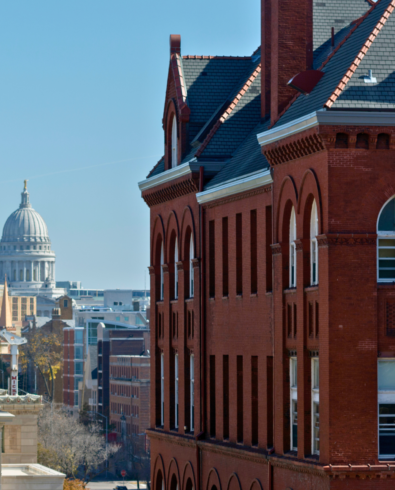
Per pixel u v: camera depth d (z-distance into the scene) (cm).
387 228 9981
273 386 11481
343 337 9825
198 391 13838
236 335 12625
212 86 14850
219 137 13825
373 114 9738
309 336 10450
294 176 10738
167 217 15200
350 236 9825
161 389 15750
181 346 14562
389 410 9900
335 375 9800
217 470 13162
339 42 12162
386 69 10062
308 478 10312
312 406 10488
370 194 9888
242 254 12519
